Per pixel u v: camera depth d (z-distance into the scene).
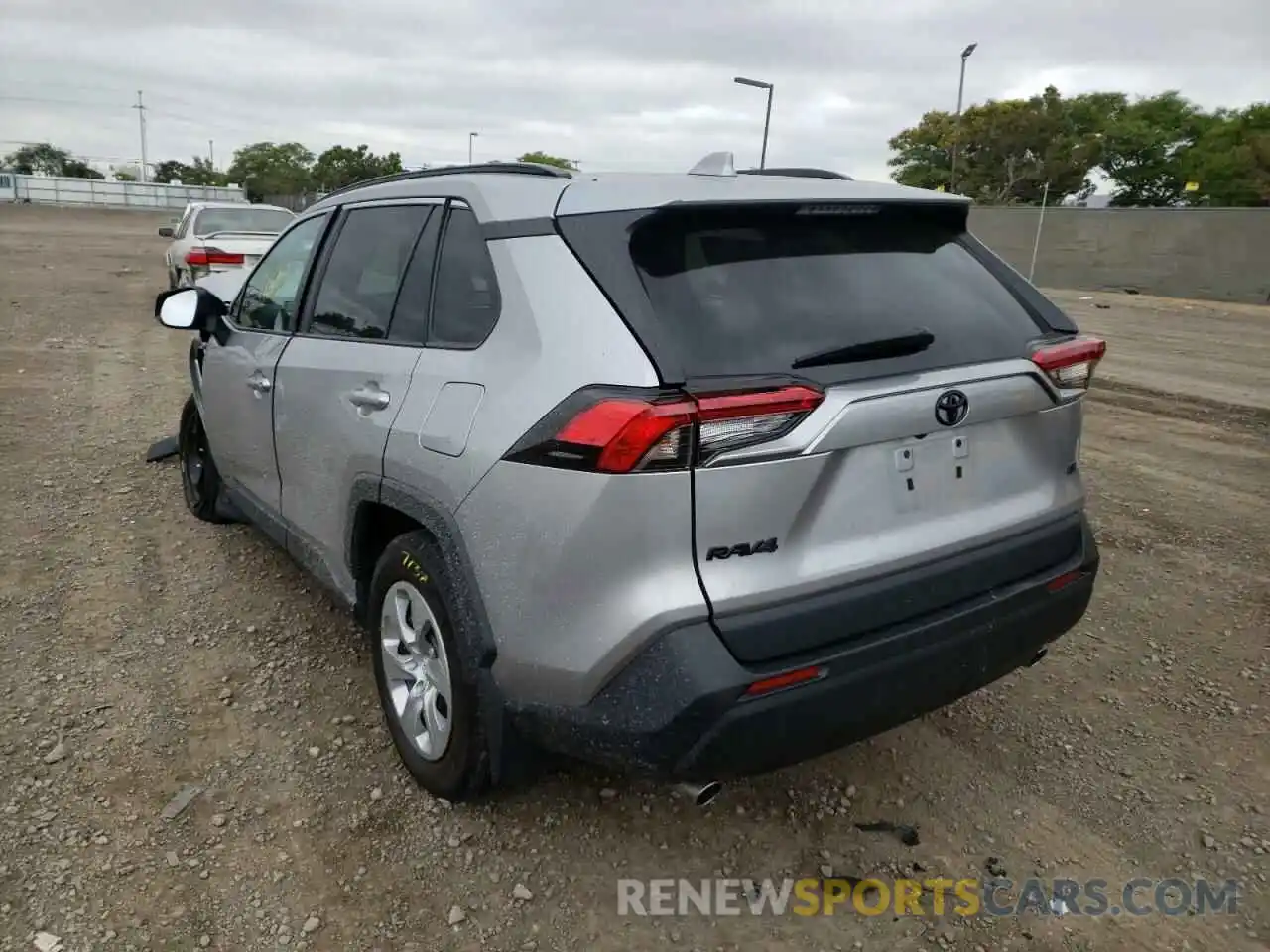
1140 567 4.89
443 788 2.84
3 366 9.16
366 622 3.32
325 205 3.79
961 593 2.56
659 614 2.17
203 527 5.15
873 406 2.31
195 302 4.28
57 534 5.00
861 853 2.82
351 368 3.12
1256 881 2.73
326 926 2.50
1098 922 2.58
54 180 71.19
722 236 2.47
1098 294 27.83
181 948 2.41
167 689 3.57
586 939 2.49
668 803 3.00
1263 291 25.23
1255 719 3.53
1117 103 55.59
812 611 2.28
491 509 2.42
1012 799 3.07
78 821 2.84
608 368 2.21
